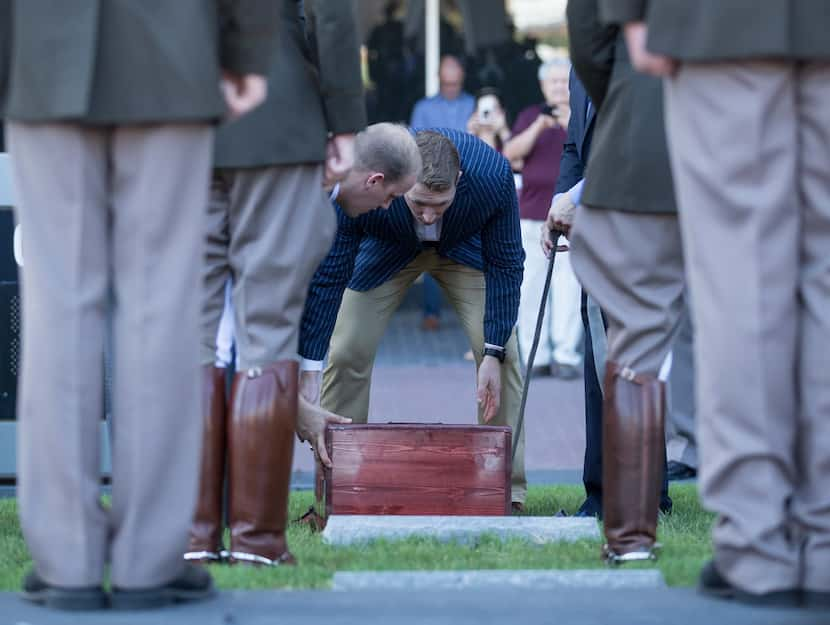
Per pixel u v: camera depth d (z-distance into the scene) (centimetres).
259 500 1171
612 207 1144
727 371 960
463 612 997
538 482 2155
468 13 4506
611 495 1181
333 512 1486
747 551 983
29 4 927
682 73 958
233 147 1152
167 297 958
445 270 1767
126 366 962
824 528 977
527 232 3294
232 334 1216
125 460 969
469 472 1483
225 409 1215
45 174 945
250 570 1133
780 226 955
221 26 998
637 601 1020
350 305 1730
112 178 966
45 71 923
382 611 998
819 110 952
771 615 972
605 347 1548
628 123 1137
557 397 3075
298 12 1196
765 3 920
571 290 3322
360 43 1174
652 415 1166
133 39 932
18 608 990
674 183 1129
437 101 3894
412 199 1565
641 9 973
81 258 952
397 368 3522
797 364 987
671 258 1151
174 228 959
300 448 2492
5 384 1977
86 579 976
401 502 1482
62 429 957
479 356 1772
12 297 1961
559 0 4497
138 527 973
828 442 973
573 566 1168
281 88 1157
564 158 1620
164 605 998
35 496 973
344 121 1177
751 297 951
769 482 973
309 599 1034
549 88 3228
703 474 987
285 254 1166
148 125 944
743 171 945
